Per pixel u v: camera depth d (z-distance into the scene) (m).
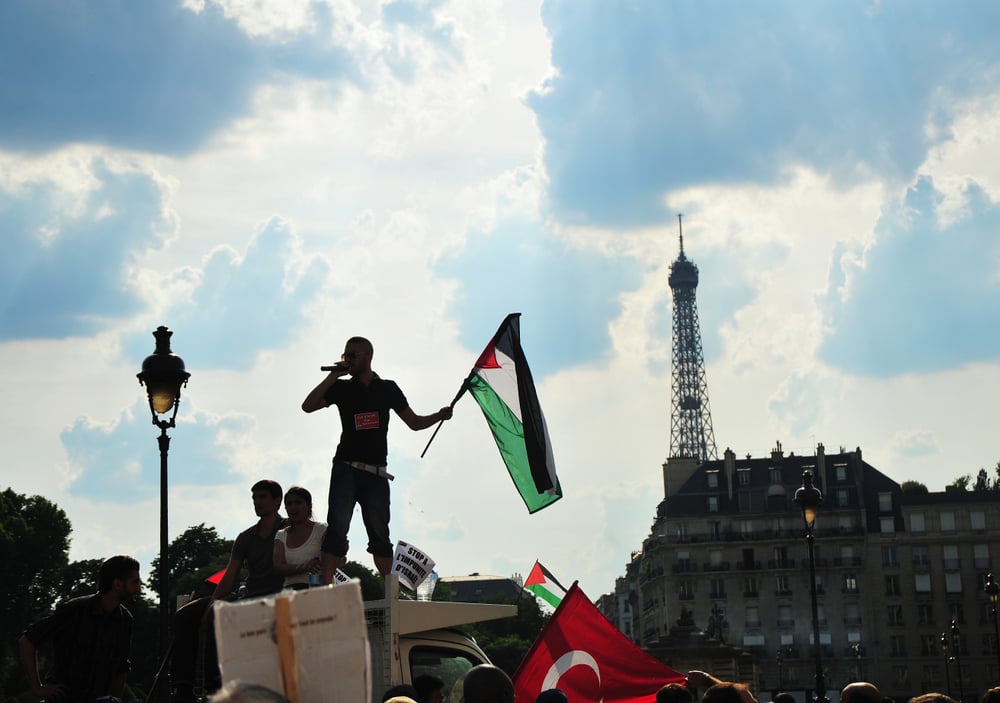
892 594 163.88
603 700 15.65
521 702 15.67
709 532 170.00
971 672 160.75
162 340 21.44
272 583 12.86
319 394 13.51
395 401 13.90
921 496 165.25
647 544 183.00
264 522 12.98
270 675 5.21
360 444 13.58
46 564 111.12
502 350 15.80
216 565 117.00
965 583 162.25
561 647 15.72
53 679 11.94
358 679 5.24
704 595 168.75
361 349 13.62
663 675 15.75
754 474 170.88
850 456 168.50
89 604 12.06
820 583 166.25
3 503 110.81
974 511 163.25
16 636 107.56
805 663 165.00
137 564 12.19
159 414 21.16
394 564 19.16
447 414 14.80
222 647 5.21
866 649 163.50
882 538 165.00
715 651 74.81
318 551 13.10
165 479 21.08
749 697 10.73
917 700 9.52
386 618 12.20
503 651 168.38
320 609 5.25
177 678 12.20
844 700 11.31
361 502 13.52
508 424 15.77
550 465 15.77
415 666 12.53
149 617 111.94
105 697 10.97
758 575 167.75
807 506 39.66
